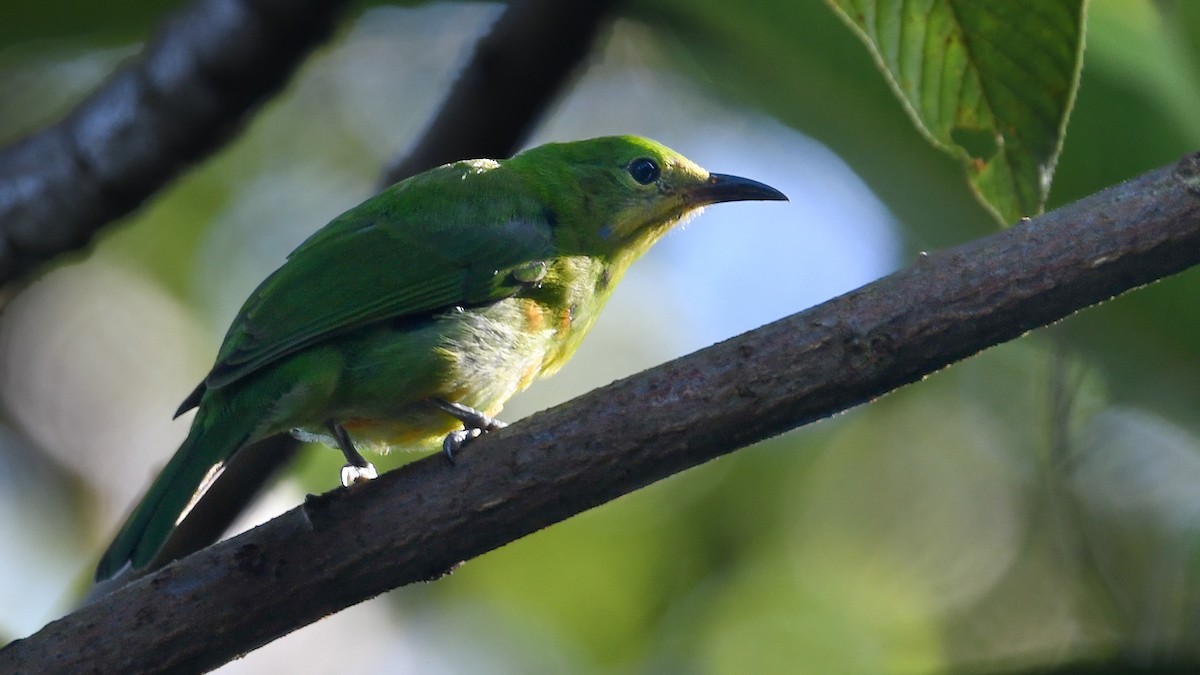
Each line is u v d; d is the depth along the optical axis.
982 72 6.93
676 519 17.30
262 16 9.56
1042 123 6.99
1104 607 14.91
